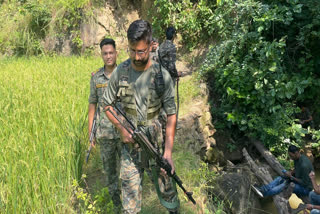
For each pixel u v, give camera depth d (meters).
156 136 2.95
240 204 5.40
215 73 8.12
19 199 3.25
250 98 7.23
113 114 2.88
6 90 5.98
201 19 9.44
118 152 3.69
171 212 3.31
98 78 3.57
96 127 3.66
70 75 7.44
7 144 3.89
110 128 3.54
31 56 11.43
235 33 7.41
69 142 4.09
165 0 9.30
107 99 2.92
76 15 10.80
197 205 3.90
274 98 7.09
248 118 7.64
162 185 3.17
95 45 10.70
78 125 4.71
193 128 6.74
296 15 7.36
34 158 3.61
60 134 4.30
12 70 8.45
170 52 4.29
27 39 11.42
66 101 5.44
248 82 7.22
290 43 7.79
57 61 9.74
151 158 3.00
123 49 10.74
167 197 3.22
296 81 7.17
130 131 2.84
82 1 10.63
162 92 2.83
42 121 4.48
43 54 11.10
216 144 7.57
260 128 7.25
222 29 8.12
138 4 10.98
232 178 5.82
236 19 7.40
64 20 11.00
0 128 4.38
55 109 4.82
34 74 7.66
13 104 5.17
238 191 5.57
